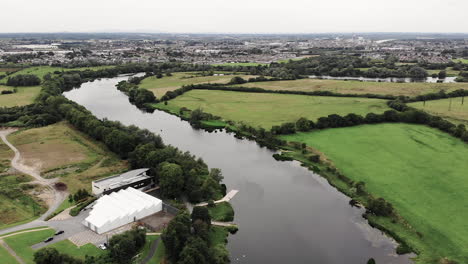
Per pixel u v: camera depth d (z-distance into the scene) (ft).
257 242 475.31
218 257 416.26
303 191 621.31
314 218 534.78
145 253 431.02
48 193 582.35
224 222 517.96
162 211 533.55
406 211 533.14
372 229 504.84
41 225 487.61
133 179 599.57
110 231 476.54
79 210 525.34
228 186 635.66
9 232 467.52
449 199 563.89
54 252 394.52
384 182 625.41
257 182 654.53
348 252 455.22
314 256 448.24
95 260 407.03
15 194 571.28
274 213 547.90
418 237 474.90
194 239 419.95
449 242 459.32
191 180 586.04
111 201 526.98
